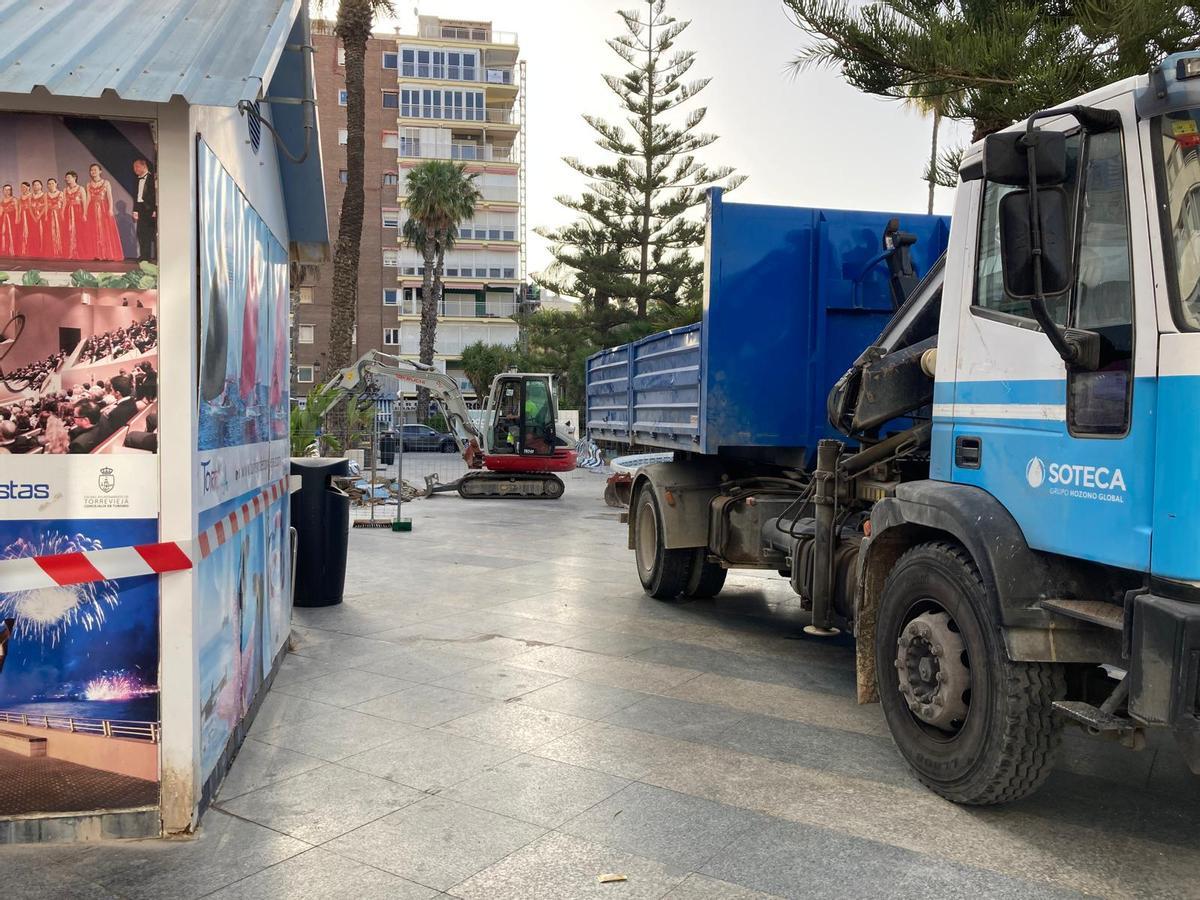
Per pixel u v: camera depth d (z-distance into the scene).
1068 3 10.05
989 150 3.40
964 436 4.28
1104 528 3.43
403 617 8.10
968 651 4.05
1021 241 3.38
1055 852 3.73
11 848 3.62
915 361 5.41
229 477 4.39
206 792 4.01
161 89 3.25
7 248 3.49
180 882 3.38
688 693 5.95
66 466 3.56
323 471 8.41
